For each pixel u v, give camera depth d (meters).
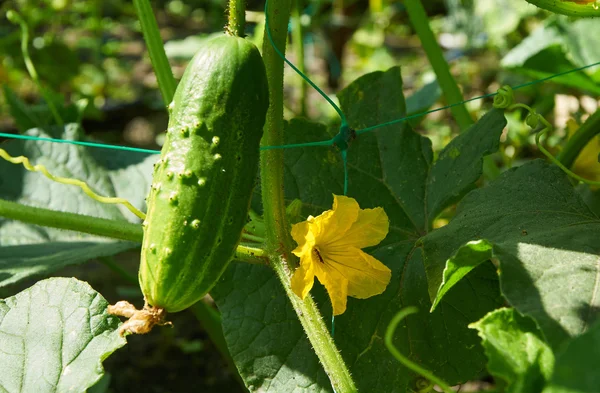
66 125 0.71
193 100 0.47
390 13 1.68
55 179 0.52
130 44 1.85
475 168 0.57
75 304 0.52
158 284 0.47
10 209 0.54
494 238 0.50
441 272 0.51
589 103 0.92
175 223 0.47
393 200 0.60
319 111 1.22
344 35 1.37
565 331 0.44
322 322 0.50
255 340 0.55
